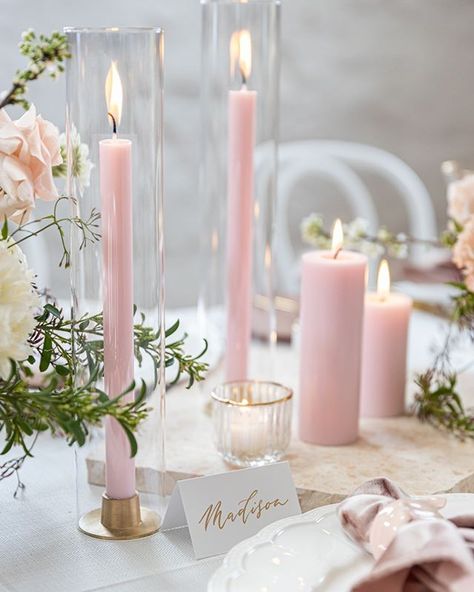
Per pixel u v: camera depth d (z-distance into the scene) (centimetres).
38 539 89
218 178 125
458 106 343
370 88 330
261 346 129
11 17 279
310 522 85
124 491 90
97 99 85
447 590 68
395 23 328
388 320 123
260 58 123
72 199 87
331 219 330
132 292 88
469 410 123
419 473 105
